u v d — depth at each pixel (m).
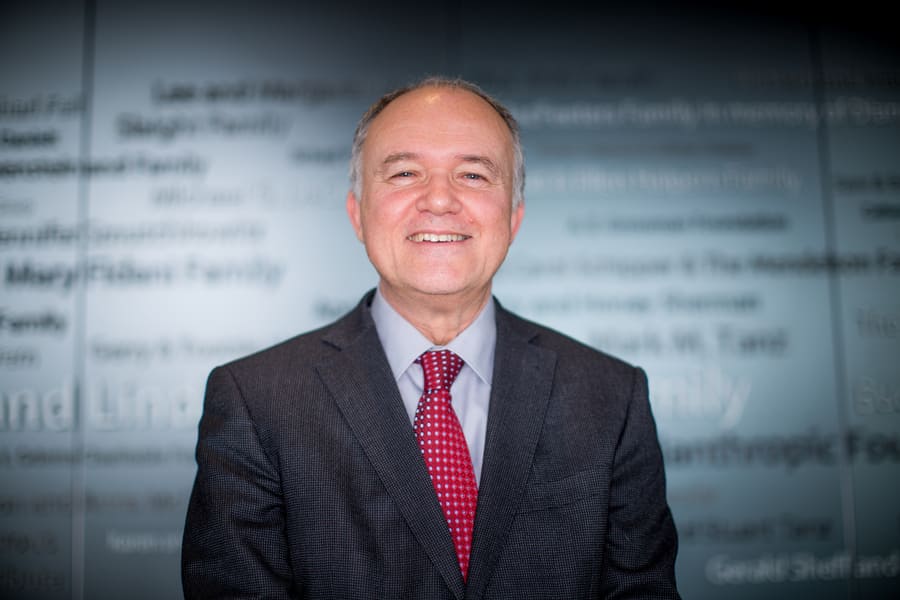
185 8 2.74
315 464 1.18
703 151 2.75
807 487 2.66
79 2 2.72
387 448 1.19
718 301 2.72
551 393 1.31
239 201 2.70
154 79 2.71
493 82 2.76
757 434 2.68
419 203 1.25
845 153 2.75
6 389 2.59
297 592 1.16
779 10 2.77
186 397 2.62
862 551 2.63
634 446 1.30
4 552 2.54
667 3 2.78
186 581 1.15
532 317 2.72
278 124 2.72
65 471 2.57
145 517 2.57
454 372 1.30
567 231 2.74
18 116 2.68
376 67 2.75
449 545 1.14
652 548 1.25
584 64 2.77
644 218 2.75
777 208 2.75
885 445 2.67
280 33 2.75
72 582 2.54
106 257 2.65
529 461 1.22
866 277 2.72
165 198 2.68
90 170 2.67
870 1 2.78
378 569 1.12
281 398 1.25
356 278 2.70
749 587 2.62
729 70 2.76
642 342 2.71
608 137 2.75
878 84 2.75
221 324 2.66
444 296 1.26
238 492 1.17
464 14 2.76
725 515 2.65
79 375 2.60
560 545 1.19
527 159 2.75
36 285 2.62
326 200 2.71
